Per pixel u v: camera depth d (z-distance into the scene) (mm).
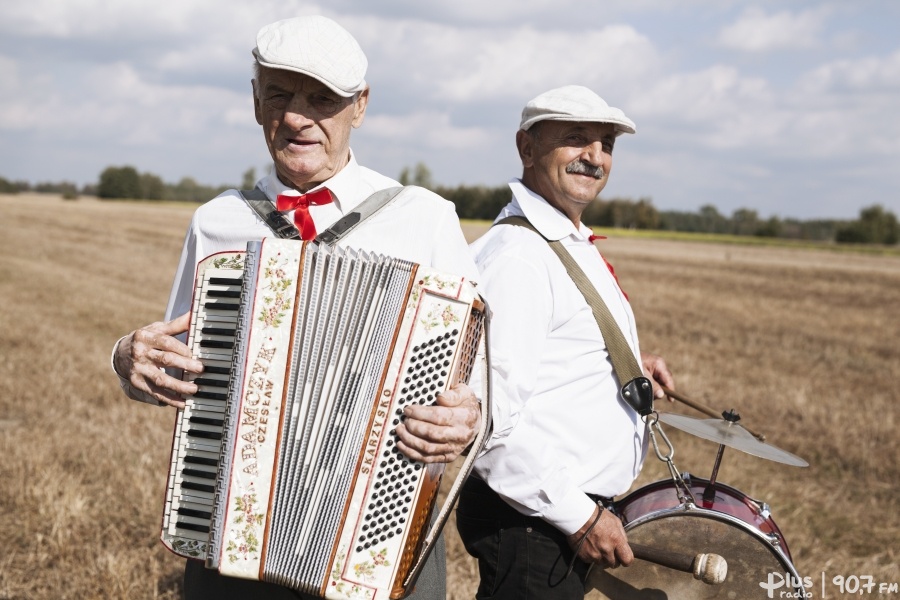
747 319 17969
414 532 2484
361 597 2434
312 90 2656
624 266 34000
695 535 3322
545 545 3152
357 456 2447
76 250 29047
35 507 5512
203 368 2535
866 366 12609
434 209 2854
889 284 29219
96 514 5520
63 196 86312
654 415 3299
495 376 2994
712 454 7348
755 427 8500
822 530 5941
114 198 91500
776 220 83938
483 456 3066
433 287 2482
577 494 3064
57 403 8297
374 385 2459
